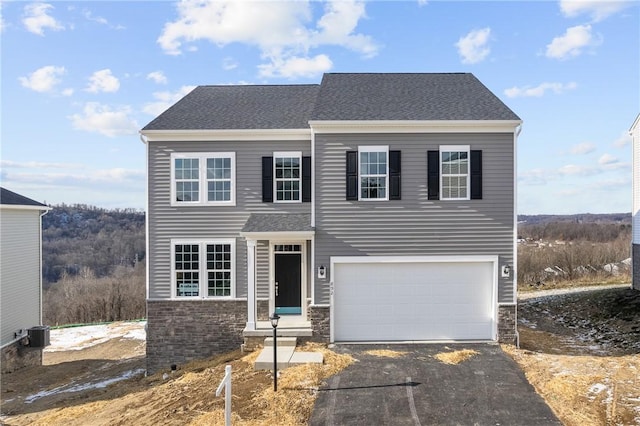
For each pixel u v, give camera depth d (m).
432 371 11.74
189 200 15.18
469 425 8.99
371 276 14.25
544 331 17.80
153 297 15.04
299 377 11.28
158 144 15.11
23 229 19.00
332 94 15.74
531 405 9.76
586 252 40.75
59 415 11.65
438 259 14.09
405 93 15.82
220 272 15.10
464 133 14.08
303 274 15.30
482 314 14.23
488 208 14.09
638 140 23.20
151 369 14.98
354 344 13.97
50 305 40.31
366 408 9.74
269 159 15.14
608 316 19.20
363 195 14.20
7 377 17.47
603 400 9.76
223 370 12.53
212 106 16.55
